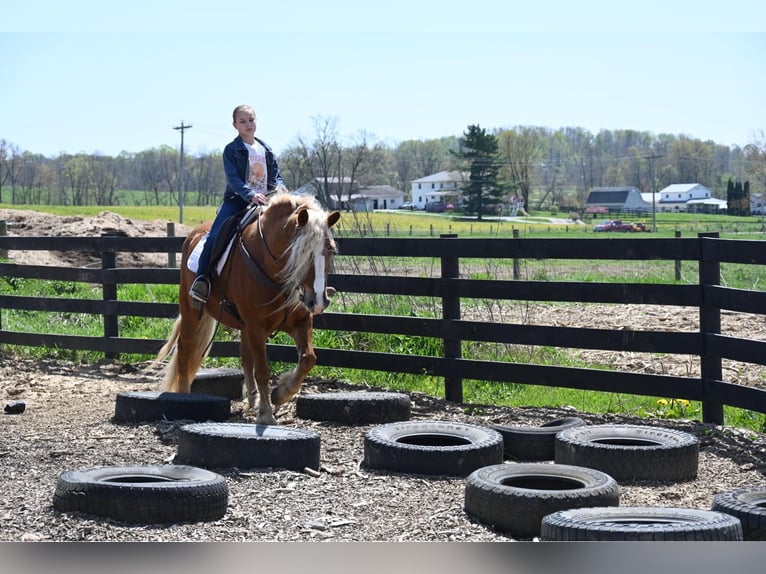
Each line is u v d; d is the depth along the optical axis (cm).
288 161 7881
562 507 493
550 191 13275
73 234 2333
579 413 834
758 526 459
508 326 866
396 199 13050
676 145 15038
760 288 1681
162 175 11800
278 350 1012
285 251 685
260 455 621
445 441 688
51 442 707
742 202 11450
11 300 1230
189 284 815
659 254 786
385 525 502
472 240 884
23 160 10838
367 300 1201
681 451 611
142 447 690
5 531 479
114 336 1156
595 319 1382
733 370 1015
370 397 795
